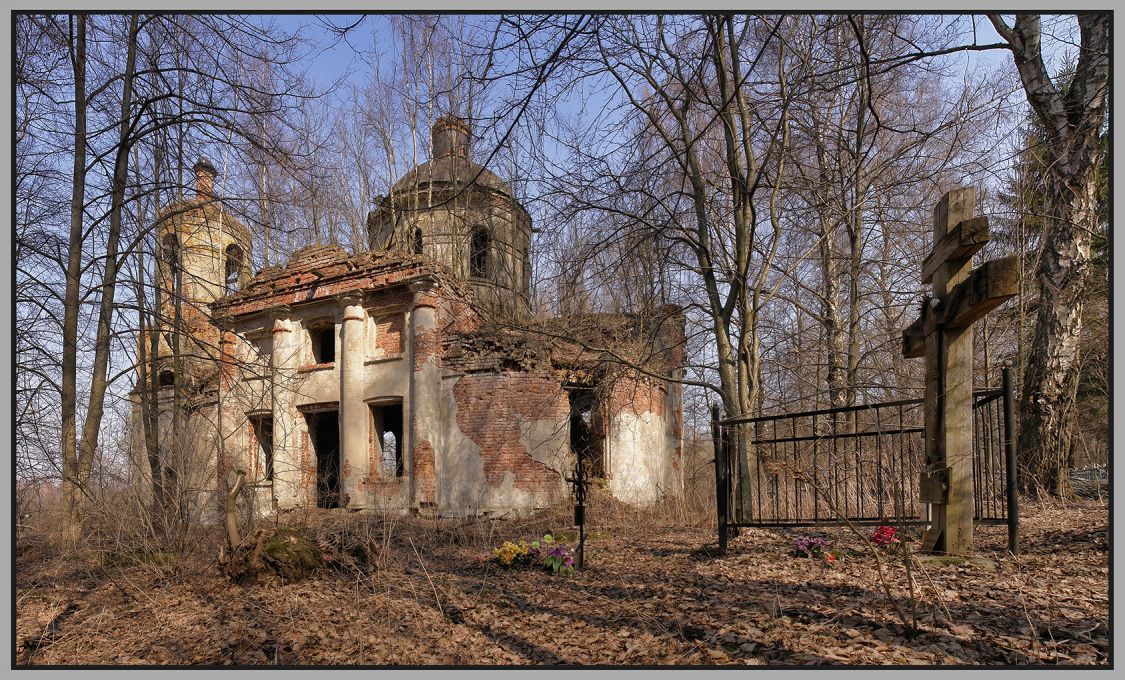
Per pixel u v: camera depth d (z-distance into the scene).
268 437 19.47
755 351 12.05
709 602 5.56
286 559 7.70
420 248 23.00
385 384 17.70
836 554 6.63
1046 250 9.59
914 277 15.47
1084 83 8.38
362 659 5.00
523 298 18.47
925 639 4.05
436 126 9.55
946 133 11.14
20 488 9.83
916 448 10.29
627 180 11.34
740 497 8.40
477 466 16.61
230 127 10.69
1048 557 5.67
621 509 15.74
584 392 19.27
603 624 5.38
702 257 12.34
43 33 10.11
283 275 19.42
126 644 5.97
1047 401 9.45
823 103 13.13
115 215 11.94
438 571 8.58
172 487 9.86
